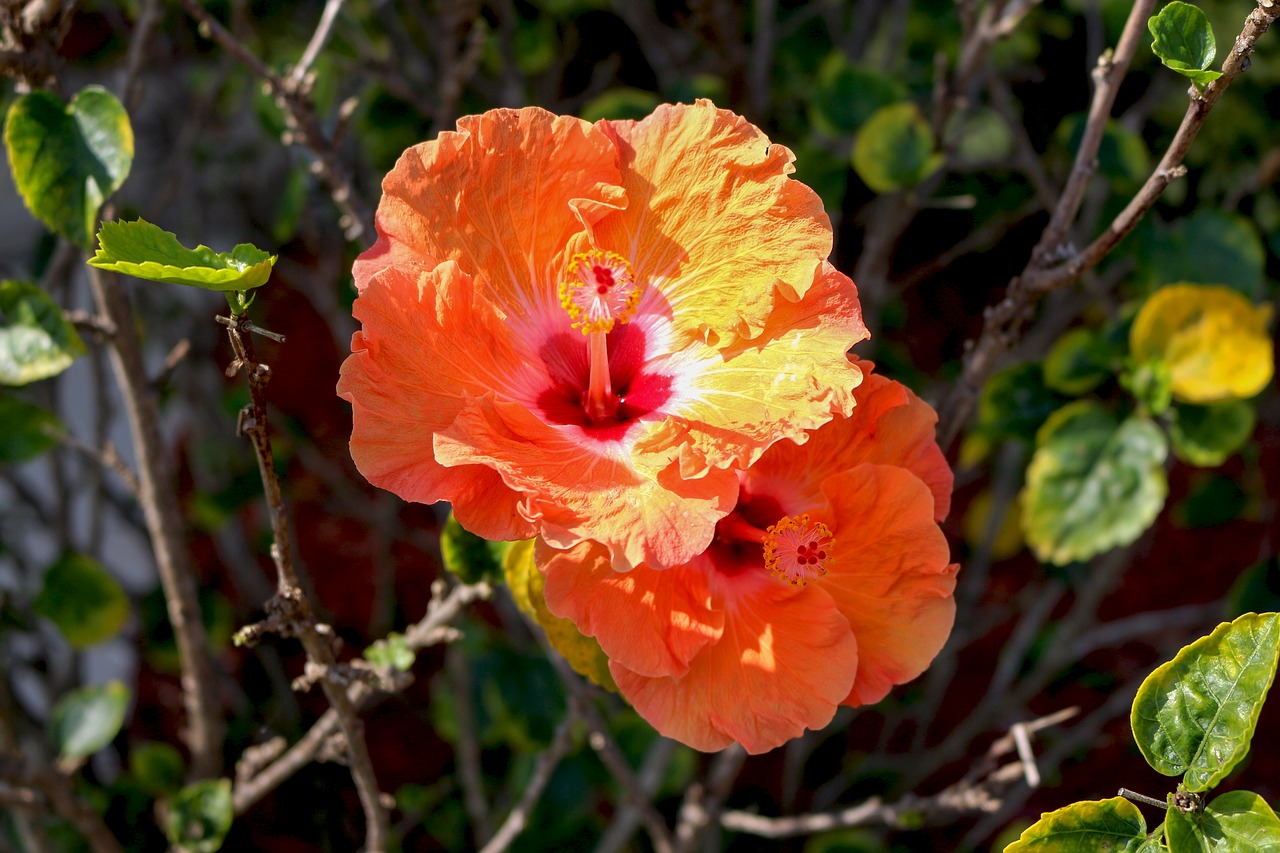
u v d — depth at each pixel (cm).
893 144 98
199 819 99
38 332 92
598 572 79
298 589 80
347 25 107
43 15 87
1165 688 78
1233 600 105
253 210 150
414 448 78
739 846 128
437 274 79
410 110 118
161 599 121
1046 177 110
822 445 83
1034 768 91
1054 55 114
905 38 127
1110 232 84
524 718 110
